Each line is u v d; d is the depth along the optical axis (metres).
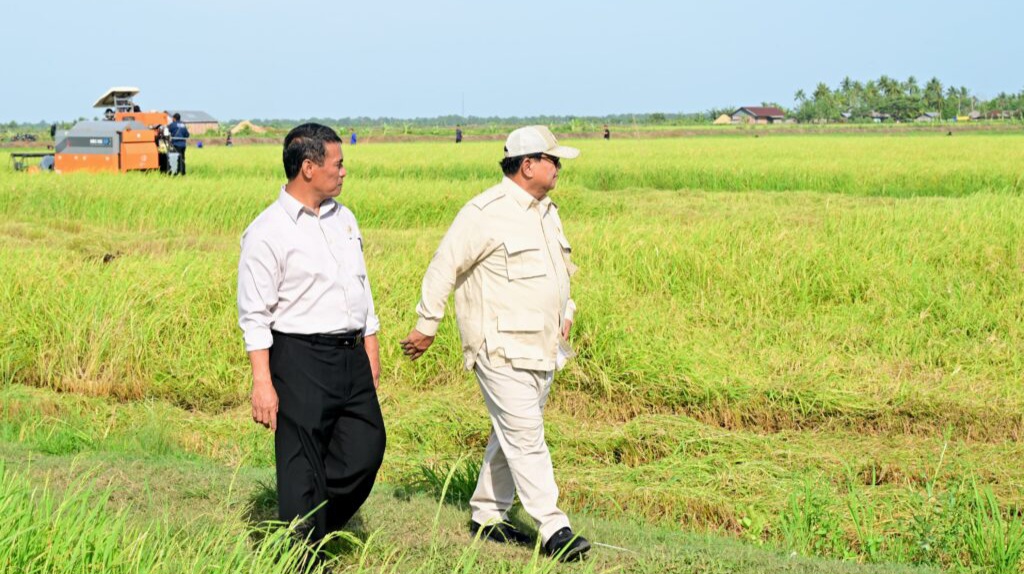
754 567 4.04
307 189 3.69
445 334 7.78
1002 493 5.34
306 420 3.68
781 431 6.38
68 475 4.87
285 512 3.70
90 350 7.79
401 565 3.93
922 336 8.00
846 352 7.84
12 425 6.61
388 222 17.80
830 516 5.00
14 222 16.19
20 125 189.00
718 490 5.45
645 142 56.53
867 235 10.98
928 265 9.93
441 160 32.41
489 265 4.11
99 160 23.48
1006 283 9.35
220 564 3.34
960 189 23.56
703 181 26.20
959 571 4.43
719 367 7.16
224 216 17.06
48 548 3.12
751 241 10.57
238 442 6.45
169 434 6.43
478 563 3.94
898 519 5.02
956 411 6.41
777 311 8.99
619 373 7.12
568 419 6.79
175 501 4.61
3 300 8.40
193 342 7.96
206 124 116.19
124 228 16.75
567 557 4.00
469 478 5.36
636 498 5.40
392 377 7.62
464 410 6.74
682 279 9.71
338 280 3.73
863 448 6.02
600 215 18.31
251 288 3.64
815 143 50.31
